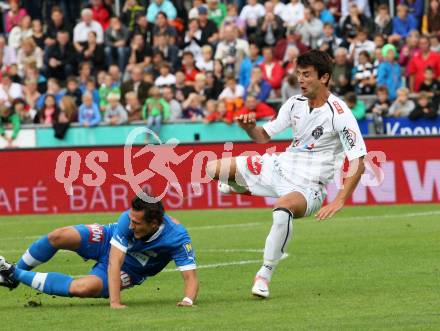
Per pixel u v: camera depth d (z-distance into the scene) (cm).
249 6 7969
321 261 4084
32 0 8456
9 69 7725
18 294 3412
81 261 4291
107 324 2781
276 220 3170
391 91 7256
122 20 8244
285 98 7138
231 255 4375
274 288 3444
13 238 5231
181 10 8375
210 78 7350
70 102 7156
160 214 2975
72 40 8169
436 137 6331
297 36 7538
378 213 5888
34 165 6519
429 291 3266
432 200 6356
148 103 7000
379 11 7912
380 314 2855
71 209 6494
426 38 7281
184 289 3453
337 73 7294
